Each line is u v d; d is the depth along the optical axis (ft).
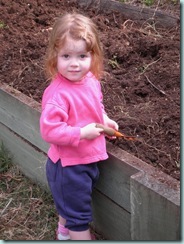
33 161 7.73
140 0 11.27
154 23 9.91
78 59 5.77
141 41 8.98
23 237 6.93
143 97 7.73
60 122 5.73
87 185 6.07
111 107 7.40
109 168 6.16
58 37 5.74
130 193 5.81
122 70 8.43
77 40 5.69
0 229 7.09
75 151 5.95
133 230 5.90
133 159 5.95
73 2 11.29
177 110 7.13
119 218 6.29
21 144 7.88
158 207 5.39
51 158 6.16
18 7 10.96
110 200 6.34
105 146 6.15
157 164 6.15
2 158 8.34
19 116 7.63
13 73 8.48
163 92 7.66
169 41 8.95
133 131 6.74
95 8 10.96
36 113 7.16
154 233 5.57
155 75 8.11
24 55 9.06
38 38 9.66
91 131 5.77
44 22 10.49
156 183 5.50
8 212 7.37
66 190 6.07
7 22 10.40
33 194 7.66
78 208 6.14
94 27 5.91
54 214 7.27
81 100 5.91
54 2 11.32
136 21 10.23
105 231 6.67
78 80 5.93
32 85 8.09
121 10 10.58
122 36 9.50
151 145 6.47
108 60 8.65
